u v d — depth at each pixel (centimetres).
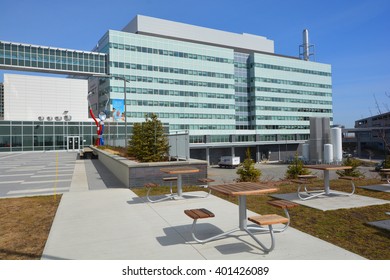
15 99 5862
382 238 552
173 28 8550
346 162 1462
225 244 533
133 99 7219
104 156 2314
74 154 4253
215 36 9319
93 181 1420
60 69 6556
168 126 7112
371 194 989
